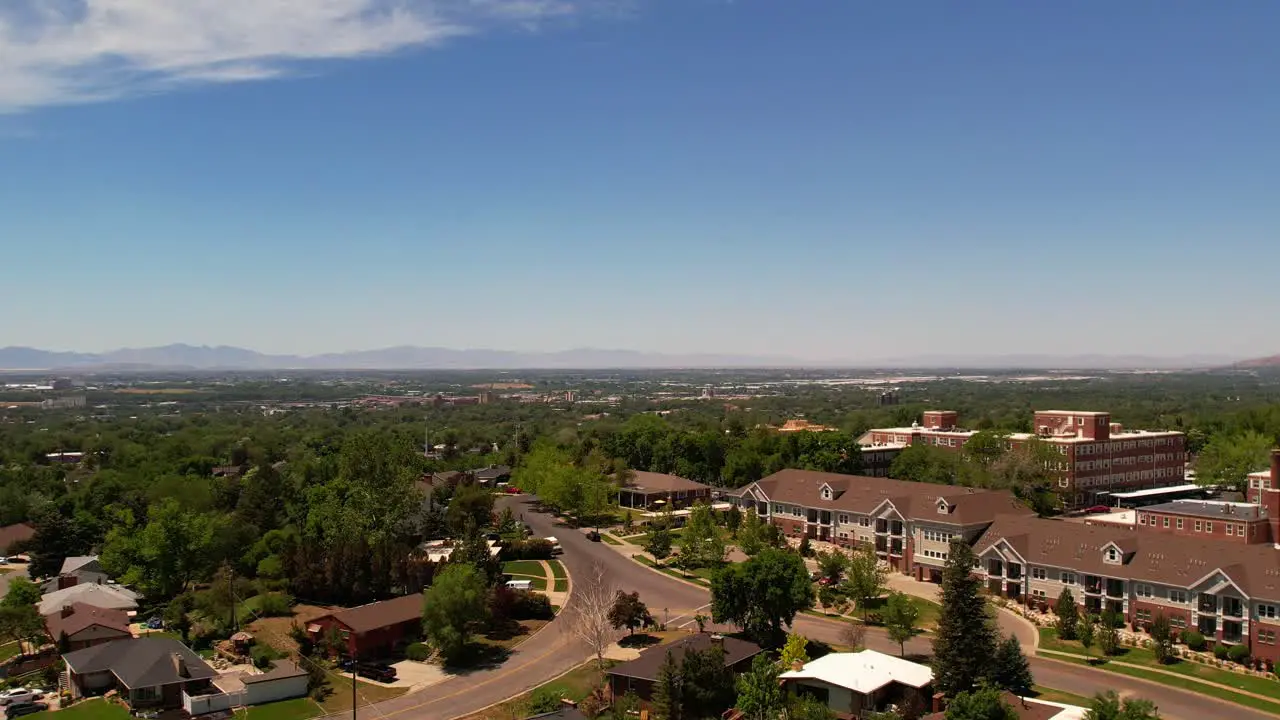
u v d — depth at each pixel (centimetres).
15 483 19462
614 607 10669
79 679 9069
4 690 9200
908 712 8131
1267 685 8950
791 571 10162
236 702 8756
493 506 17938
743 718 7950
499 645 10612
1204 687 8900
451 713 8581
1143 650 10050
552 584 13275
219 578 11994
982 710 7106
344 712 8650
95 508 17375
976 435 18875
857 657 8881
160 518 12256
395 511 14038
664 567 14275
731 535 16450
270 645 10312
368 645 10181
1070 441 19388
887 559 14150
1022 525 12519
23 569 15250
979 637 8538
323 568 12162
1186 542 10838
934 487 14250
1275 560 9938
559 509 19050
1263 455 19662
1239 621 9825
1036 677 9206
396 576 12075
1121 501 17938
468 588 10512
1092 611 11262
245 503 15912
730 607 10131
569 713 7638
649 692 8650
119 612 10944
